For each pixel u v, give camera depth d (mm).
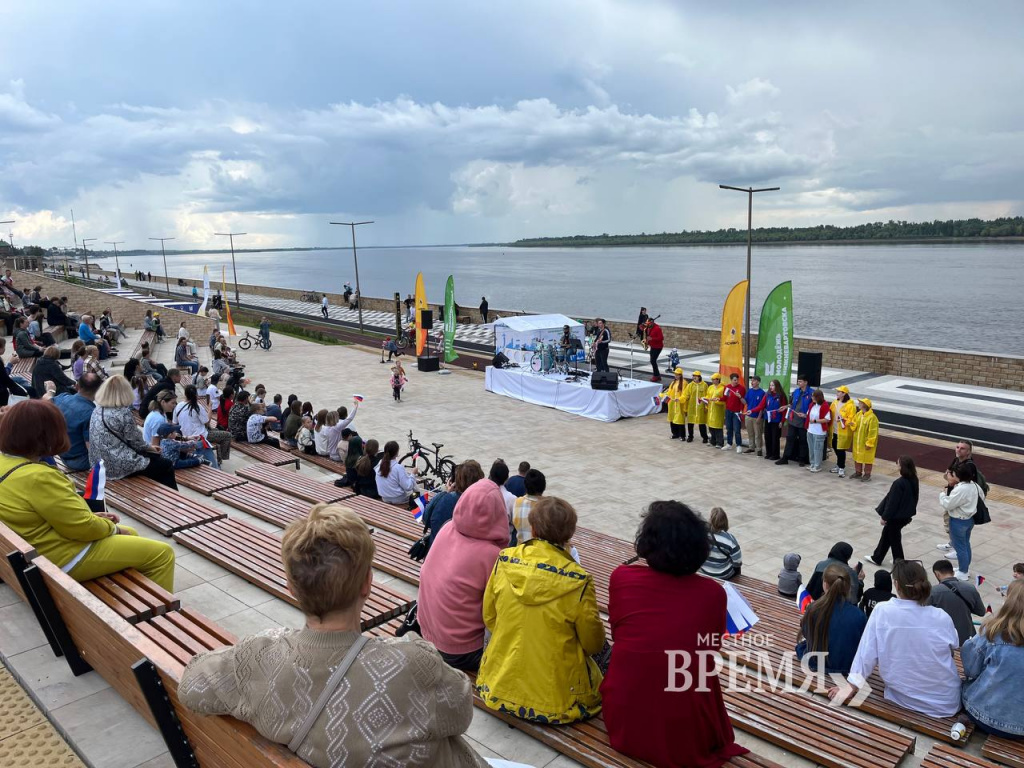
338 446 15062
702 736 3559
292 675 1854
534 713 4000
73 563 4461
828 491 14984
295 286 168625
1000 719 5066
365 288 164500
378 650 1881
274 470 12523
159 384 14438
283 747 1870
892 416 21219
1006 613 5133
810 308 91375
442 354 35938
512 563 4070
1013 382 24328
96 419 8117
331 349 38500
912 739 4734
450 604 4520
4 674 4031
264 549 6922
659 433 20156
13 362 21672
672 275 188250
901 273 170625
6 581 4988
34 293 32875
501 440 19547
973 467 10430
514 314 46312
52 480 4371
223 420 15734
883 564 11438
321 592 1840
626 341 37688
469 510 4559
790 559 9102
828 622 6031
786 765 4570
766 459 17422
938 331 67562
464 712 1969
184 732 2447
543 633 3965
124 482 8391
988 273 166375
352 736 1776
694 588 3514
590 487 15453
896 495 10852
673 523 3496
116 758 3350
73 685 3906
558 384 23156
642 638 3500
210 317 43875
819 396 16094
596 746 3822
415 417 22406
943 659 5379
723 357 20141
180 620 3904
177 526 7352
